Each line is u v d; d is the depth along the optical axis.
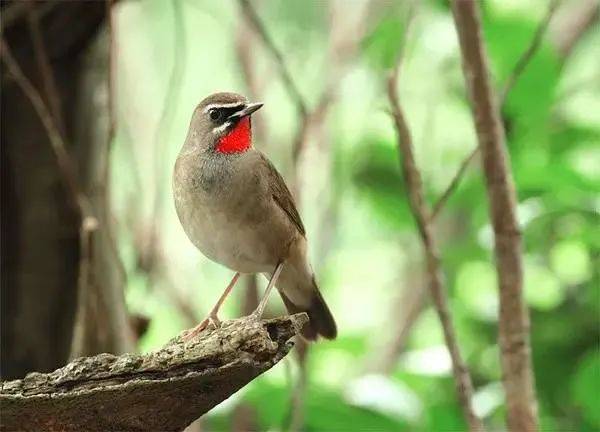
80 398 5.64
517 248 8.44
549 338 11.74
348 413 10.43
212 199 8.49
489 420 11.49
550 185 10.75
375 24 13.70
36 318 10.18
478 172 12.22
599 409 10.91
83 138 10.31
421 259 14.20
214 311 8.76
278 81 14.79
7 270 10.20
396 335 14.20
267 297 8.62
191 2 14.50
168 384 5.66
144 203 13.68
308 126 11.57
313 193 13.64
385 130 13.37
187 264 14.77
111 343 9.55
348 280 16.06
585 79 14.01
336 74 13.51
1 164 10.20
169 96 10.56
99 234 9.83
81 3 9.85
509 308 8.45
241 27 13.65
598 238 11.09
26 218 10.19
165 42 15.61
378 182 13.12
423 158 12.90
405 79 14.04
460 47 8.30
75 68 10.36
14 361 10.19
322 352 12.80
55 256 10.21
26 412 5.69
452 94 13.75
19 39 10.10
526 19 11.48
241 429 11.65
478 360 12.18
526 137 11.65
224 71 15.64
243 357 5.66
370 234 16.03
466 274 12.61
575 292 11.89
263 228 8.57
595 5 14.54
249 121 8.63
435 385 11.74
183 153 8.82
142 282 13.30
